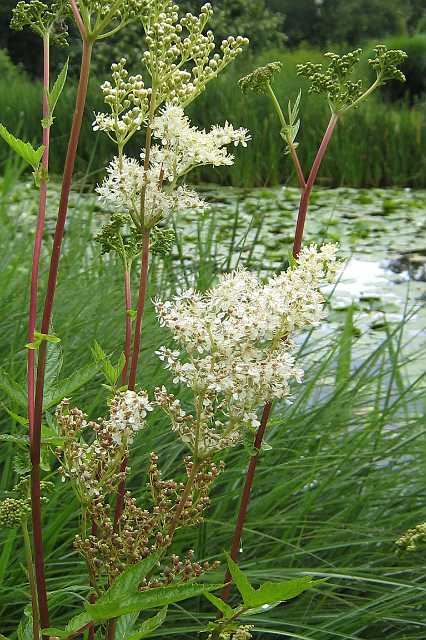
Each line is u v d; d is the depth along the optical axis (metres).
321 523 3.10
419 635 2.70
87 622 1.49
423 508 3.10
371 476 3.26
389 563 2.97
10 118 13.21
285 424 3.42
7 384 1.58
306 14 33.81
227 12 24.25
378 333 6.03
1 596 2.55
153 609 2.68
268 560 2.74
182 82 1.78
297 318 1.66
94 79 12.87
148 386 3.45
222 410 1.69
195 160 1.77
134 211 1.82
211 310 1.67
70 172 1.44
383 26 33.59
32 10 1.63
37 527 1.55
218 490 3.29
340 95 1.95
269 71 1.91
